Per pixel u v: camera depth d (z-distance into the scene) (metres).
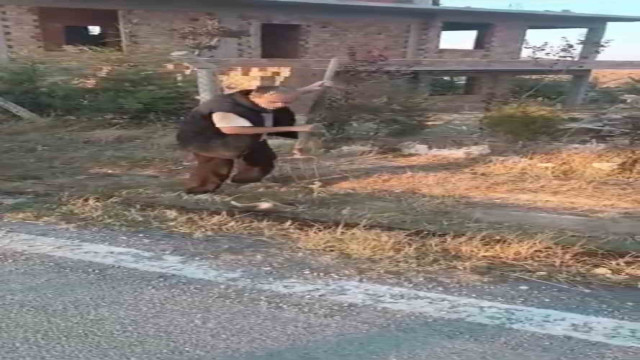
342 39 14.95
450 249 3.66
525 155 6.53
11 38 11.77
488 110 7.66
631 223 4.27
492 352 2.46
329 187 5.45
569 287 3.10
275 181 5.64
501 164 6.27
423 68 12.31
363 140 7.38
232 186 5.36
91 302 2.91
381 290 3.06
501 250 3.61
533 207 4.76
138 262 3.43
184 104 9.26
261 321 2.73
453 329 2.65
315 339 2.57
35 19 11.98
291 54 15.52
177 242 3.77
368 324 2.70
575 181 5.64
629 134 6.67
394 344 2.53
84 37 17.48
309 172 6.02
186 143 4.02
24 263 3.39
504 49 16.92
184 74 9.31
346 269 3.34
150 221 4.21
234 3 13.30
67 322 2.71
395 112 7.60
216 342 2.54
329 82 4.18
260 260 3.48
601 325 2.68
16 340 2.54
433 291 3.04
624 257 3.54
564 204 4.86
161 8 12.66
